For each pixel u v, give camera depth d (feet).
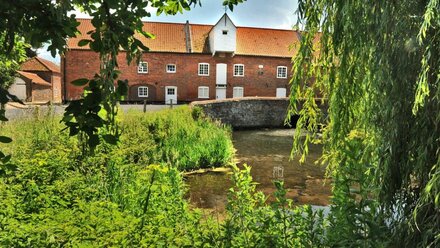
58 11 3.63
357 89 8.37
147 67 102.89
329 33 8.45
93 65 93.09
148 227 8.22
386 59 6.60
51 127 25.79
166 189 12.34
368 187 6.77
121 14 3.98
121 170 14.89
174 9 6.33
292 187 27.02
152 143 29.01
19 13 3.65
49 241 6.81
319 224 8.03
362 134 8.18
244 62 108.88
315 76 9.17
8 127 24.73
